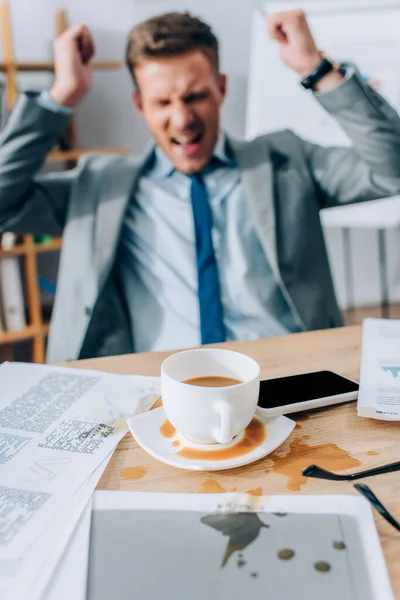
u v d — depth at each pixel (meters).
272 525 0.39
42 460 0.49
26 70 2.24
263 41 2.22
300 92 2.21
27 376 0.68
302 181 1.52
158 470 0.47
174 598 0.33
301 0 2.21
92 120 2.37
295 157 1.55
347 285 2.74
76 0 2.29
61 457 0.49
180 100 1.50
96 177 1.54
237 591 0.34
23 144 1.48
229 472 0.47
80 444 0.51
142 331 1.50
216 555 0.37
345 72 1.43
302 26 1.43
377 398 0.58
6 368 0.70
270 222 1.46
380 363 0.68
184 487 0.45
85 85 1.51
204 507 0.42
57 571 0.36
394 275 2.79
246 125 2.40
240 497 0.43
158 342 1.49
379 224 2.31
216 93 1.54
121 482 0.46
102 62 2.24
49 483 0.45
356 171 1.50
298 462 0.48
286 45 1.46
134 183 1.54
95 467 0.47
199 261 1.50
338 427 0.55
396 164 1.43
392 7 2.12
